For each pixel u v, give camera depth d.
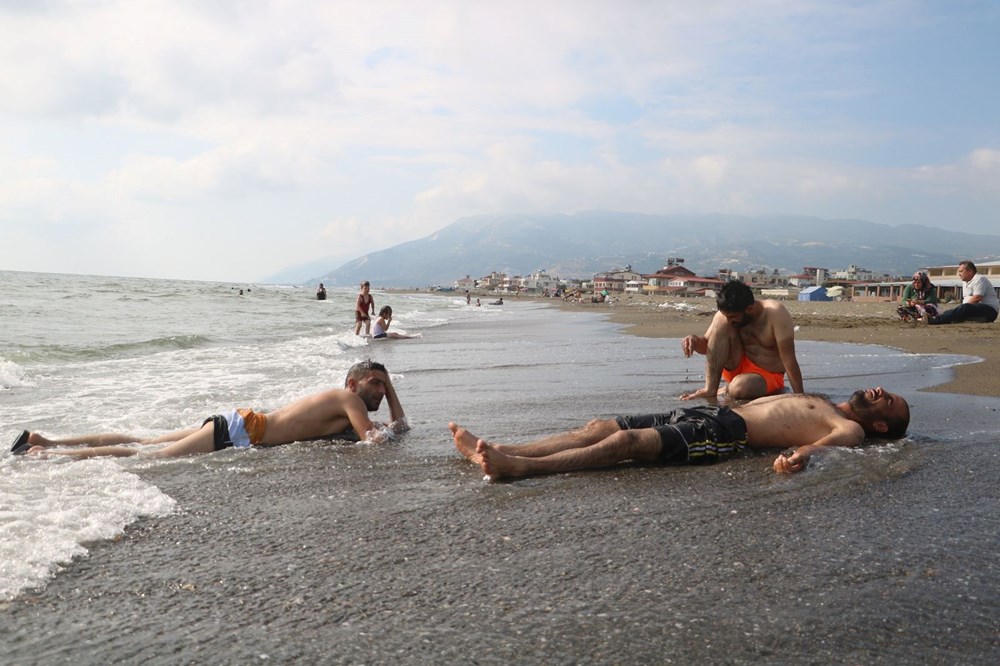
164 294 42.75
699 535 2.96
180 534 2.98
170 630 2.12
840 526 3.06
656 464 4.18
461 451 4.30
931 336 13.38
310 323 22.86
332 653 1.99
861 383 7.49
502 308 55.84
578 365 10.04
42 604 2.28
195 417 6.01
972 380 7.66
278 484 3.80
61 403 6.80
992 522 3.11
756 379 6.59
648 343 14.54
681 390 7.36
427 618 2.21
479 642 2.06
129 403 6.79
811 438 4.53
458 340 16.38
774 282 147.38
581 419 5.72
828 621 2.19
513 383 8.06
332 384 8.02
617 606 2.29
